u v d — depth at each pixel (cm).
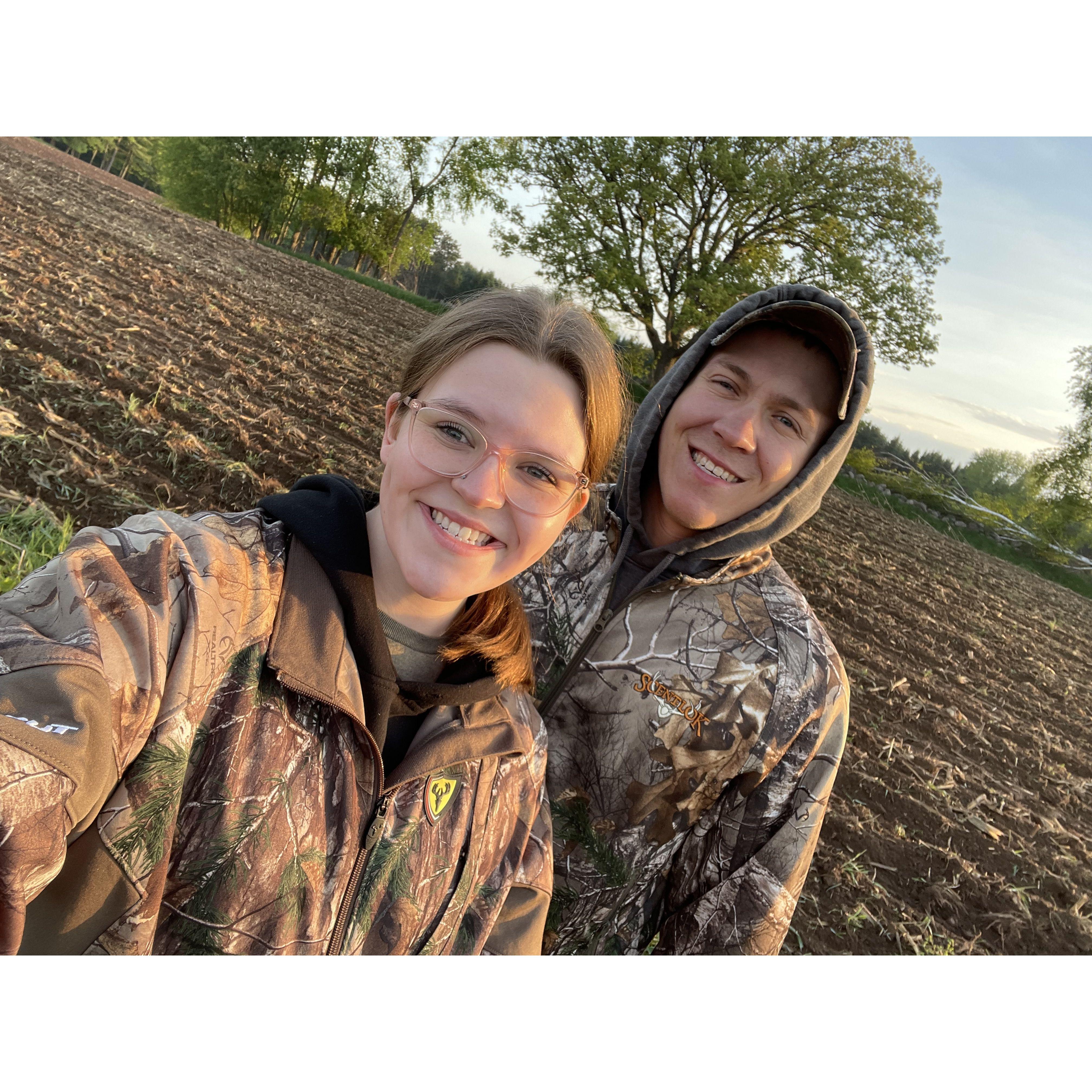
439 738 102
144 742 78
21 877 67
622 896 178
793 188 2119
